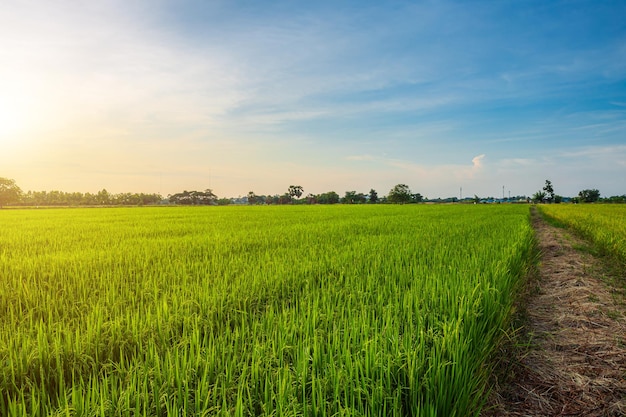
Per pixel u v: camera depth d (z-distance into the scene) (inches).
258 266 310.0
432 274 261.9
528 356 190.1
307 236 563.2
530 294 313.0
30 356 143.2
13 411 108.2
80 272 315.0
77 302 223.0
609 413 142.0
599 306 269.4
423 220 938.7
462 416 119.3
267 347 144.2
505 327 212.8
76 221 1021.2
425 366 133.1
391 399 113.9
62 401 121.0
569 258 469.1
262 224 851.4
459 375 123.8
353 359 135.9
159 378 125.5
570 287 326.0
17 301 233.8
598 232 578.6
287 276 272.8
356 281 257.4
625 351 195.0
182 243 494.6
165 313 188.2
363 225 777.6
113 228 762.2
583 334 220.1
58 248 471.2
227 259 366.3
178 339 161.9
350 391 115.9
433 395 119.7
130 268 316.2
